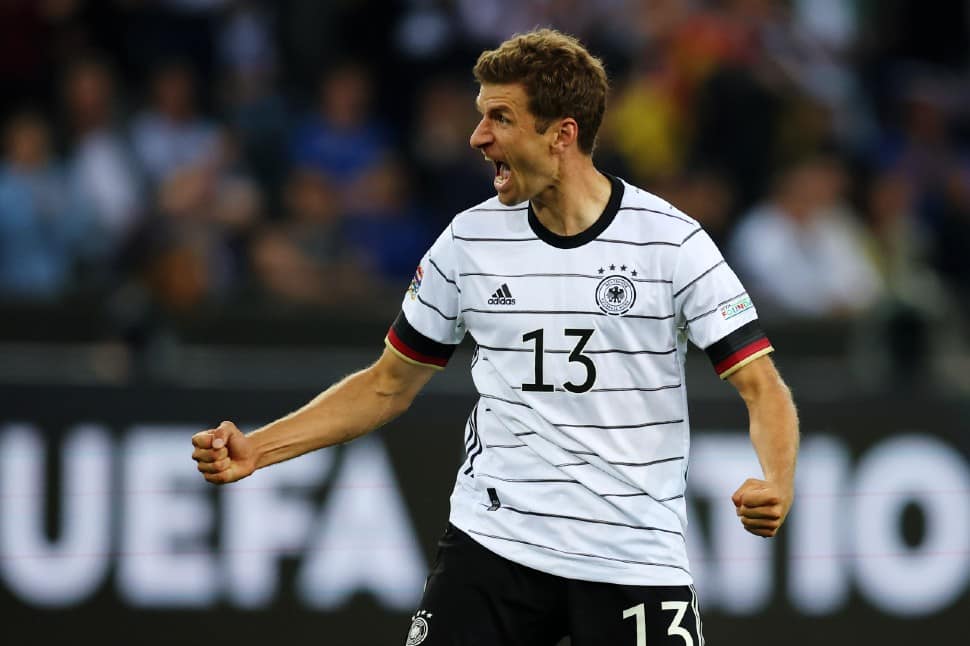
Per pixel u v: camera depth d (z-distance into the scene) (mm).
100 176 31188
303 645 21125
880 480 22516
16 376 20734
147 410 21000
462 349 30406
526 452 12477
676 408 12430
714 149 35375
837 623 22234
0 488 20469
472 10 35250
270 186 32625
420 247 32688
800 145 35969
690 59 35875
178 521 20984
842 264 33344
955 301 33000
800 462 22359
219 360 26562
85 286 30203
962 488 22688
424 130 34062
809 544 22250
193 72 34250
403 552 21469
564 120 12023
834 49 39688
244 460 12641
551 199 12250
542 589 12578
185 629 20891
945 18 41375
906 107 39062
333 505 21328
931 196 37656
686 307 12242
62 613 20578
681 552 12594
